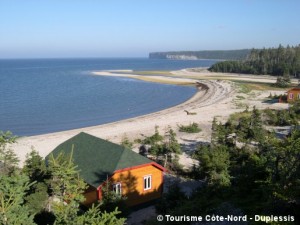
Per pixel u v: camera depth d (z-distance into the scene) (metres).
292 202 15.12
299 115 57.75
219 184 22.28
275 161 17.50
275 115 58.47
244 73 199.62
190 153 41.09
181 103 92.62
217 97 95.88
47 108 85.06
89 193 24.72
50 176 21.84
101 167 25.59
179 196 24.19
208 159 29.92
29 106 87.75
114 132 55.38
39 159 25.28
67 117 74.56
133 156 26.61
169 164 35.78
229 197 20.27
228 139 40.12
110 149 27.36
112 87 129.75
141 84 139.62
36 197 18.81
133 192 26.17
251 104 80.62
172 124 60.00
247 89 110.94
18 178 14.37
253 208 17.08
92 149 28.30
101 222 13.48
